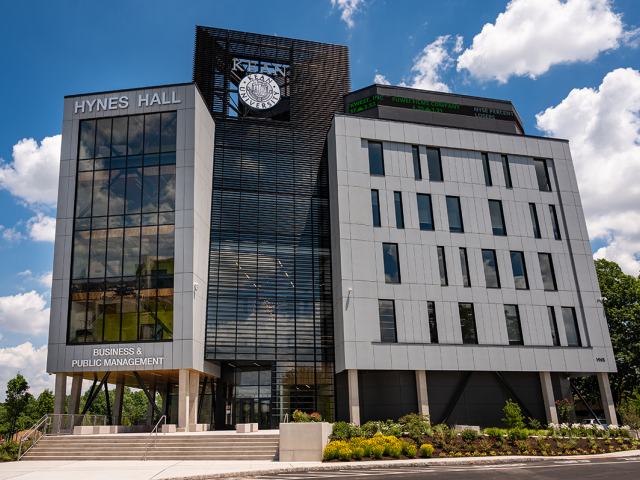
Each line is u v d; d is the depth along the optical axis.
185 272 27.28
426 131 32.81
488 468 16.02
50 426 23.66
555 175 34.44
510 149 33.94
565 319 31.58
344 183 30.50
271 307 30.83
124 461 19.30
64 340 26.70
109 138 29.70
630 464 16.56
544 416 29.95
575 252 32.97
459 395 29.17
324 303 31.61
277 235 32.88
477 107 38.03
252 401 31.19
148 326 26.77
